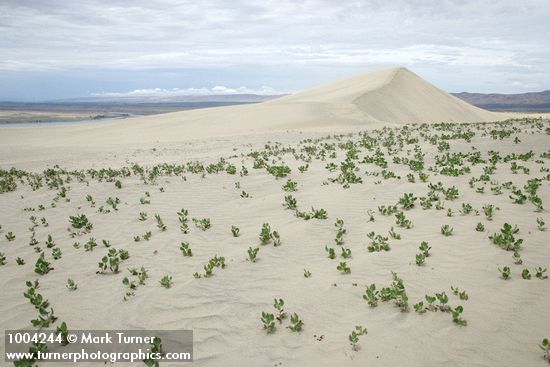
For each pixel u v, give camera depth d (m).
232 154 21.00
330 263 7.02
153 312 5.76
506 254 6.73
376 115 49.34
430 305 5.33
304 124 37.12
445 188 11.09
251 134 31.28
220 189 12.61
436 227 8.28
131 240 8.73
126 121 50.91
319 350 4.67
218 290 6.30
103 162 21.12
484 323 4.92
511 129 22.81
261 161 16.27
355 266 6.78
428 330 4.86
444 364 4.28
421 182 11.98
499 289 5.66
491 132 20.88
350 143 21.48
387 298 5.58
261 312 5.60
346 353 4.57
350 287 6.08
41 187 14.29
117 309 5.89
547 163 13.43
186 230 9.10
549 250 6.74
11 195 13.40
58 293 6.46
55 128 49.97
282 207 10.49
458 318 4.96
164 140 32.44
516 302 5.30
